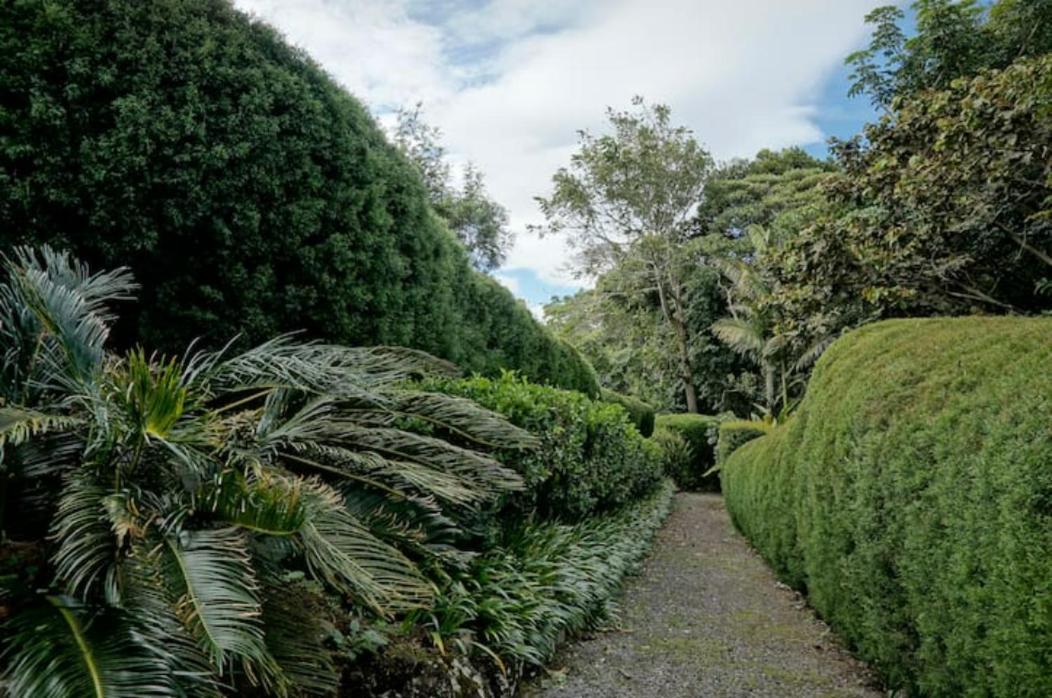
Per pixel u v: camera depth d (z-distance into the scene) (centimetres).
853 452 354
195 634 154
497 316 738
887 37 916
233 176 335
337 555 197
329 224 393
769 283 1355
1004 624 207
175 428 216
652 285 2083
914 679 291
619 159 2003
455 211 1730
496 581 347
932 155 648
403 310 463
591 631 410
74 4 292
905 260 685
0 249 278
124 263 315
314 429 274
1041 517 193
